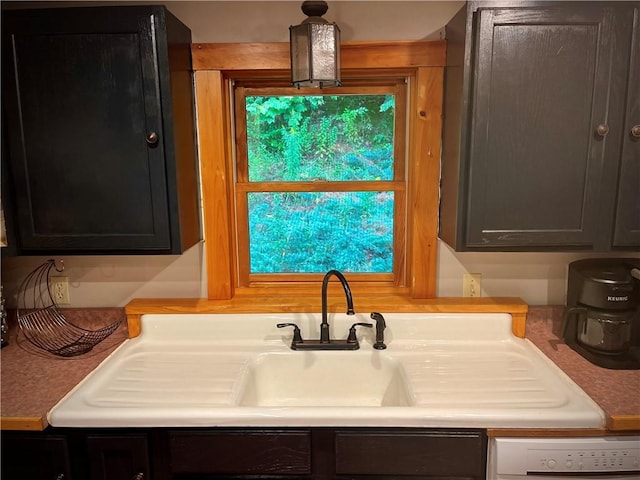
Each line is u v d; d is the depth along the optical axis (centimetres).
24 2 169
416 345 171
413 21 170
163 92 145
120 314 184
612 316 152
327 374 168
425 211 175
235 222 187
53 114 147
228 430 130
